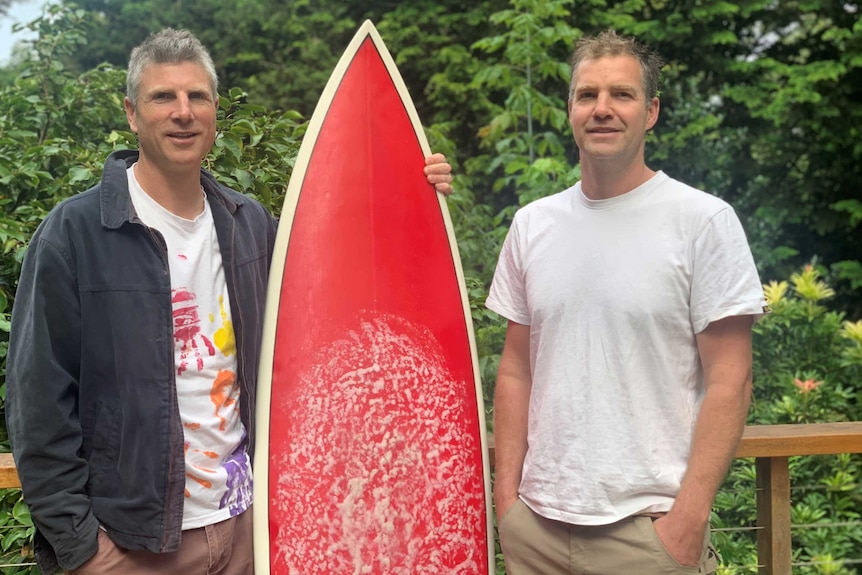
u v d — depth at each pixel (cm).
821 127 909
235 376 190
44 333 171
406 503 209
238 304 191
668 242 175
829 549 354
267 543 198
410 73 1005
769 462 232
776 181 945
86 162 311
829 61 875
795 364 420
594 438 177
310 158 216
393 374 212
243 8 1170
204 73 182
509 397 197
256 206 207
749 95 900
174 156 179
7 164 311
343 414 208
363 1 1062
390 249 217
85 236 174
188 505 179
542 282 186
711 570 180
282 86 1070
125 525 173
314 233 213
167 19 1225
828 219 914
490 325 291
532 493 185
